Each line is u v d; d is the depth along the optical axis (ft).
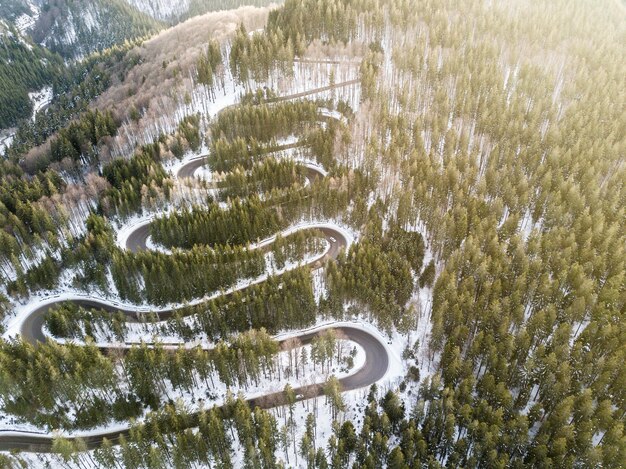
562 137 432.66
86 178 495.00
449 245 353.72
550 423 234.99
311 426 262.67
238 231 398.21
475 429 239.30
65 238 412.36
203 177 481.46
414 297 343.87
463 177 413.18
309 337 328.90
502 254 325.62
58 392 282.97
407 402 284.20
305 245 392.68
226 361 289.53
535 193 396.37
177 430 257.55
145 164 474.90
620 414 238.48
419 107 529.86
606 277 309.83
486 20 654.94
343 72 610.24
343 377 301.43
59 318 327.26
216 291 370.32
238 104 572.51
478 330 299.17
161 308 363.97
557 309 295.89
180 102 591.37
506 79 580.30
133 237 423.64
